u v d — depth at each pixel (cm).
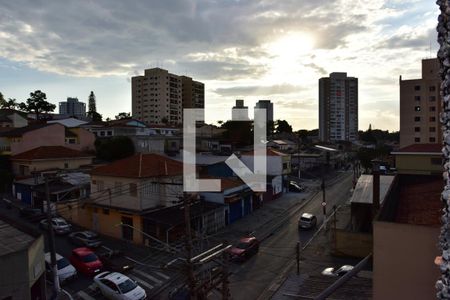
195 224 2919
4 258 1451
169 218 2728
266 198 4491
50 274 2066
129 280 1897
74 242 2703
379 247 957
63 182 3738
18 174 4362
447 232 475
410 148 2898
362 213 2955
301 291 1861
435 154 2619
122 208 2911
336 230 2552
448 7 471
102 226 3047
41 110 8269
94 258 2272
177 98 12225
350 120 13562
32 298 1673
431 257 905
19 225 1939
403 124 7719
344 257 2506
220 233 3123
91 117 10769
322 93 13538
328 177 6662
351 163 8925
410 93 7644
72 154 4572
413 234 923
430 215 1304
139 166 3033
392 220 1284
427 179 2106
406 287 929
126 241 2830
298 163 6600
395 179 1891
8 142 5066
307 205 4325
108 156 5269
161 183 2753
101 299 1884
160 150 5966
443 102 488
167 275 2145
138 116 12106
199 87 13312
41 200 3628
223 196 3425
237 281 2130
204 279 1403
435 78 7419
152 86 11838
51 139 5097
